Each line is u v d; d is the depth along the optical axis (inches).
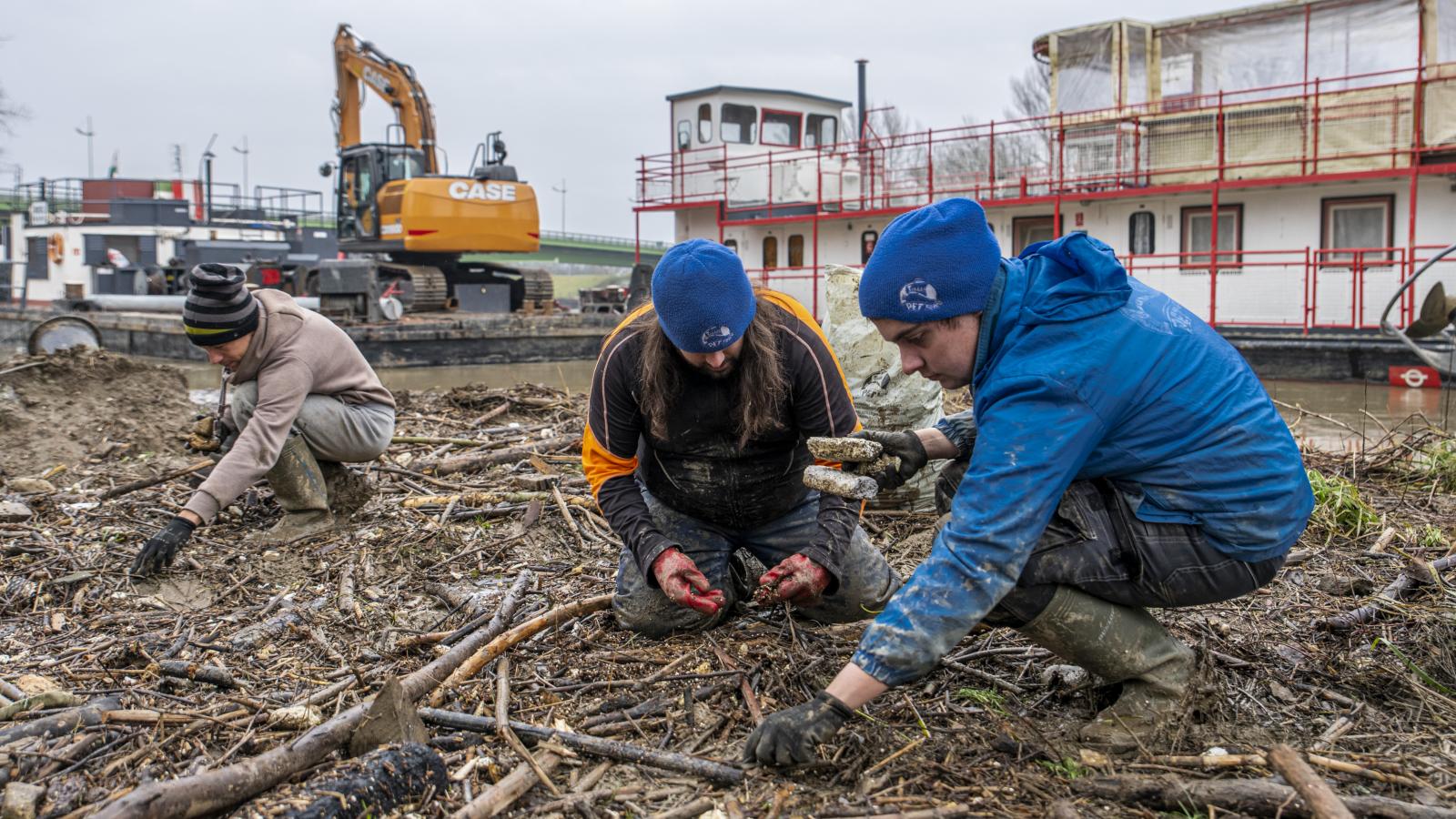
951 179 762.8
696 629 140.3
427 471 229.6
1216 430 96.1
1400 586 148.9
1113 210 612.1
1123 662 103.5
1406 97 518.3
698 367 122.0
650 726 114.3
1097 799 95.8
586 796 98.2
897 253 94.8
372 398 189.0
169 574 166.2
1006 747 105.5
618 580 140.2
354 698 122.4
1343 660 127.5
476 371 660.1
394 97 852.6
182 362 700.0
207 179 1473.9
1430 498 210.7
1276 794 91.2
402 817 94.7
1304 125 548.1
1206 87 586.9
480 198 788.0
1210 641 133.0
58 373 274.8
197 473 220.1
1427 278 518.0
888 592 137.4
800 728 96.8
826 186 802.2
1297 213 553.0
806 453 134.4
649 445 136.7
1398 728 110.7
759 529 142.3
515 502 203.2
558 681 126.2
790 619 134.1
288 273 850.1
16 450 237.6
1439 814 87.5
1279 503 97.0
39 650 139.5
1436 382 501.4
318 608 154.9
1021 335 95.0
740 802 97.2
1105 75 618.8
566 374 644.7
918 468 118.0
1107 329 94.0
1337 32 540.7
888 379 202.2
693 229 826.2
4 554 173.6
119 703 119.6
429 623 148.8
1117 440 97.0
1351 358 526.0
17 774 102.5
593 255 2233.0
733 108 801.6
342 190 835.4
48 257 1203.2
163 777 104.0
